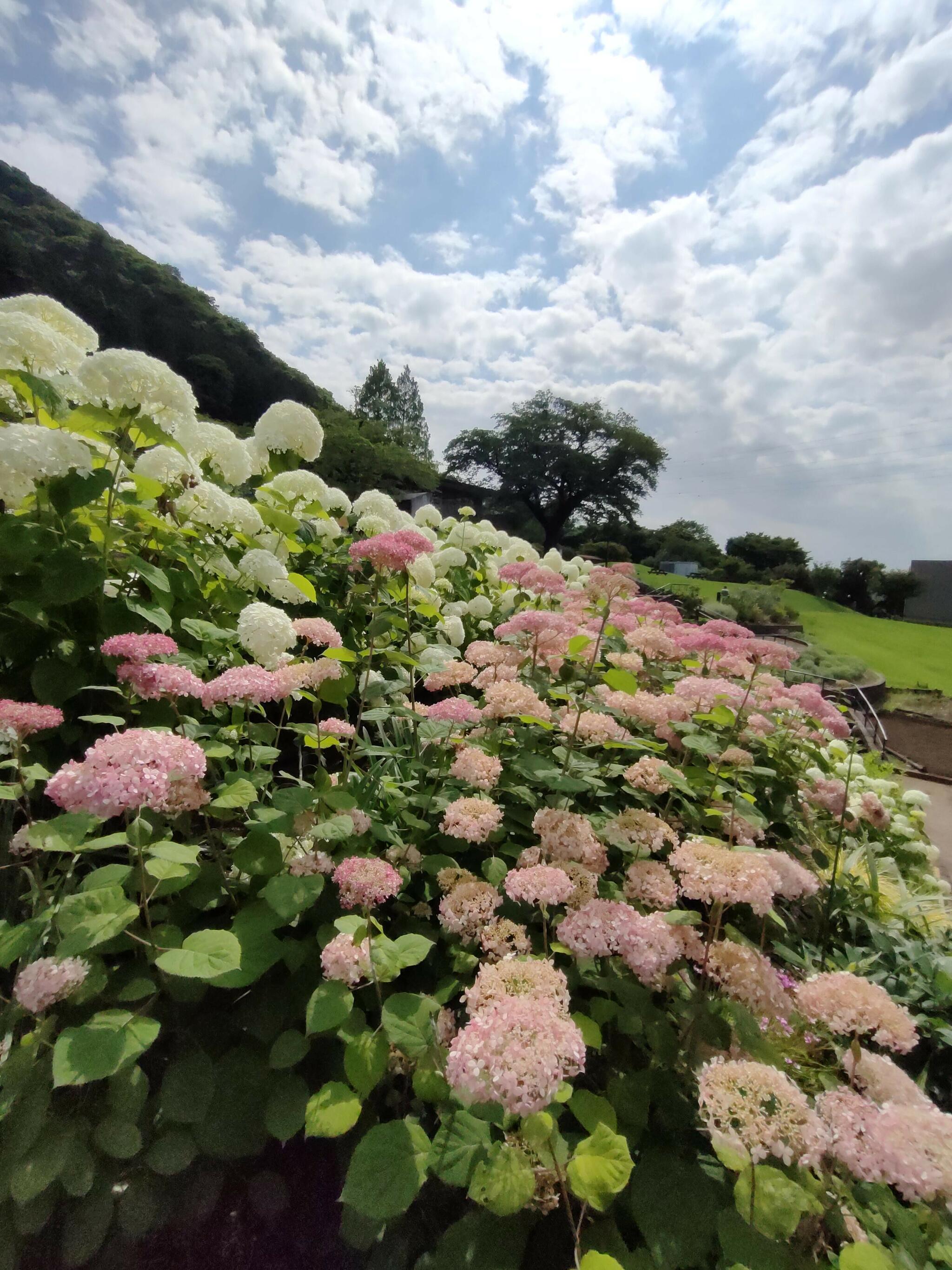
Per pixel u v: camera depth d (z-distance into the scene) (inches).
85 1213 34.6
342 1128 35.9
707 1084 37.1
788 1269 33.0
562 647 94.9
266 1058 42.7
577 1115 38.2
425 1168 34.4
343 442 871.7
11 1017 38.7
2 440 55.8
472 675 82.4
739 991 46.9
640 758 81.1
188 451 94.7
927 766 322.3
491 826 53.2
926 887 117.0
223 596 84.6
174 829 54.2
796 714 106.3
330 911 51.9
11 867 47.8
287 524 103.0
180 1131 38.2
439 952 53.6
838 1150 34.2
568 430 1798.7
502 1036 32.7
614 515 1854.1
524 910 56.1
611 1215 38.3
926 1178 31.5
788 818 97.2
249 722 63.4
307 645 94.5
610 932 44.0
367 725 93.4
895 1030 40.1
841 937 88.0
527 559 183.2
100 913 37.9
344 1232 37.2
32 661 60.4
